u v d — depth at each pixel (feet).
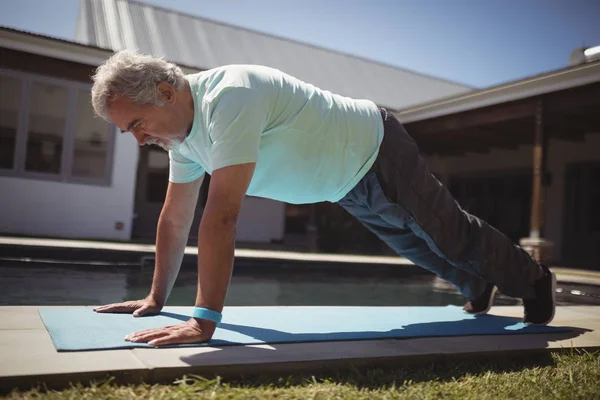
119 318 6.27
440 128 30.78
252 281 17.31
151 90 5.24
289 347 5.42
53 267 15.93
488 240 7.36
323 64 47.19
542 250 24.27
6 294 10.77
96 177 26.11
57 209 25.18
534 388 4.80
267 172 6.19
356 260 21.76
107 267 16.89
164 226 6.86
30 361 4.18
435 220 6.98
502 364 5.76
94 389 3.82
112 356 4.52
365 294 15.55
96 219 25.99
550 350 6.28
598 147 33.12
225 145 5.18
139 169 34.32
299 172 6.25
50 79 25.13
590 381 5.09
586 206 33.73
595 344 6.63
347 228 40.27
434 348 5.85
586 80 22.21
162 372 4.25
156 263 6.90
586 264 29.96
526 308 8.09
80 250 17.17
